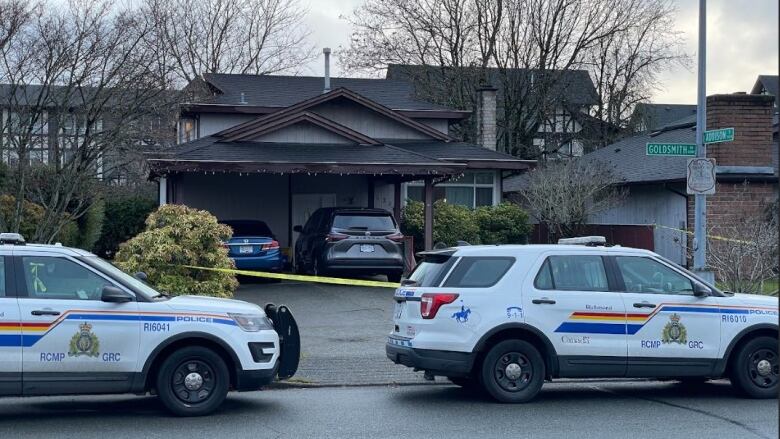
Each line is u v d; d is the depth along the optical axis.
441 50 44.28
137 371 9.41
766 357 10.90
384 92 32.69
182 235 14.38
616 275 10.63
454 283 10.38
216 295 14.09
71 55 15.22
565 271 10.56
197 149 22.48
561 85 44.94
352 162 22.39
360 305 18.69
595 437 8.77
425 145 28.92
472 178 31.17
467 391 11.45
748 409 10.28
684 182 26.62
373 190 28.25
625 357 10.46
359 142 24.61
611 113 47.44
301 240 23.47
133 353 9.39
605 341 10.45
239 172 21.50
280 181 28.08
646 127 47.25
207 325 9.62
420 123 29.73
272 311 10.75
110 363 9.33
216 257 14.41
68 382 9.23
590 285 10.55
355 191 28.31
